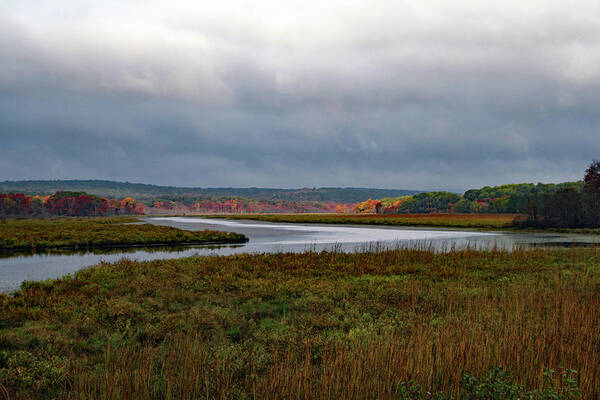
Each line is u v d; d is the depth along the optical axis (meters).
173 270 20.52
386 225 92.31
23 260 29.23
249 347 8.98
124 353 8.05
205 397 6.25
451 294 13.75
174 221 118.69
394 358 7.06
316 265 22.59
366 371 6.57
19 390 7.00
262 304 13.81
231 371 7.18
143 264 22.83
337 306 13.44
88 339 9.91
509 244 42.41
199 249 38.53
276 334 9.84
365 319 11.51
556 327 8.84
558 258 25.45
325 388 5.99
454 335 8.41
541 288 14.57
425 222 94.00
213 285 16.62
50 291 16.06
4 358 8.42
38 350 8.95
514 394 5.76
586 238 50.41
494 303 12.02
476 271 20.58
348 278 18.94
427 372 6.54
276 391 6.12
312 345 8.63
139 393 6.20
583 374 6.45
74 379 6.96
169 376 6.75
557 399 5.49
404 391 6.00
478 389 5.93
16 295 15.38
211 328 10.79
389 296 14.23
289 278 18.59
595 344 8.15
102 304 12.99
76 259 30.02
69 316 11.87
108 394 6.12
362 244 43.66
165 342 9.46
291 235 58.78
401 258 25.31
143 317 11.66
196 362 7.35
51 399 6.62
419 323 9.95
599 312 10.31
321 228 79.81
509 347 7.58
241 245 42.66
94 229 55.44
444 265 22.66
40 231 49.25
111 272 20.05
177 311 12.80
